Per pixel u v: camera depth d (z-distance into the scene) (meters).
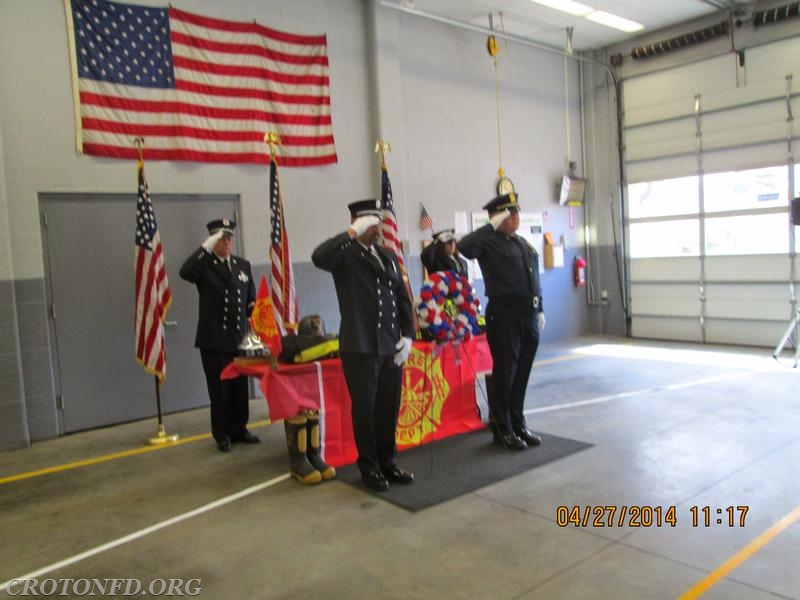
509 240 4.56
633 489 3.73
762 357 7.84
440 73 8.44
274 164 5.56
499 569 2.86
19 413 5.19
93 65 5.66
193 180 6.24
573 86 10.29
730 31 8.59
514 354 4.50
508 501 3.64
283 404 4.09
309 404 4.25
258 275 6.68
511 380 4.55
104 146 5.70
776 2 8.21
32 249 5.37
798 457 4.15
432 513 3.52
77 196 5.62
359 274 3.89
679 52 9.18
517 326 4.47
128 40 5.84
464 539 3.18
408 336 4.06
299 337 4.40
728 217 8.89
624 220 10.05
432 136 8.36
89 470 4.59
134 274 5.89
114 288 5.80
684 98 9.19
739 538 3.06
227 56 6.42
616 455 4.34
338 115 7.32
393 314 3.98
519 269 4.46
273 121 6.76
